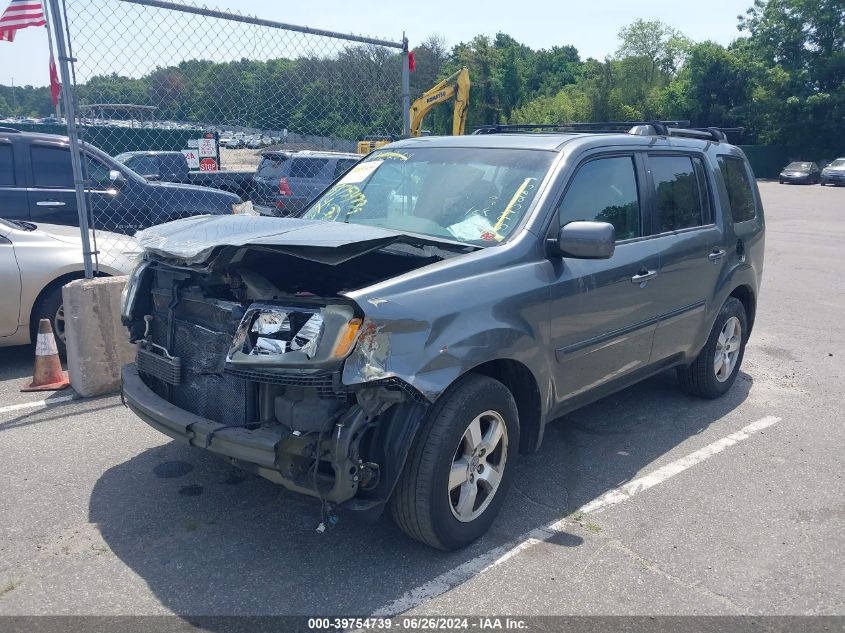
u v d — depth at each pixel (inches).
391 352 122.2
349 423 120.0
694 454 192.9
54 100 326.0
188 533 146.3
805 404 234.5
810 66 1989.4
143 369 156.5
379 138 329.1
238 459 128.3
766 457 192.1
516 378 153.8
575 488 171.5
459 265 139.5
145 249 148.6
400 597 127.6
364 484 125.0
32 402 215.5
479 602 126.9
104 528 147.3
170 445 186.7
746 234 231.1
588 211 169.5
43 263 239.1
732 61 2034.9
